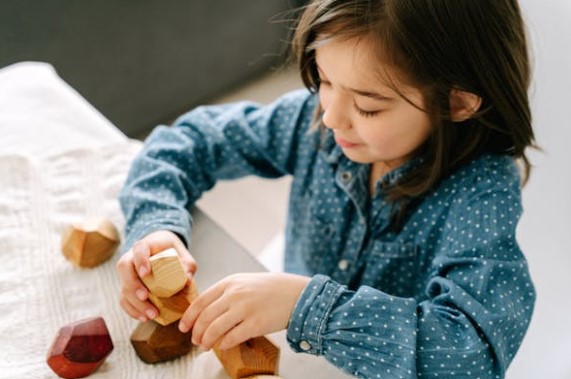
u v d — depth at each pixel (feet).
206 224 2.19
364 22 1.77
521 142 2.11
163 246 1.89
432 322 1.73
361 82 1.83
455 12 1.79
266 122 2.56
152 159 2.29
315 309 1.71
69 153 2.36
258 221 5.00
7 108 2.58
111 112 5.40
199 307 1.71
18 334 1.77
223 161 2.53
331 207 2.47
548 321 2.42
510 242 1.94
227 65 5.94
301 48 1.99
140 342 1.69
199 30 5.53
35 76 2.78
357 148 2.08
